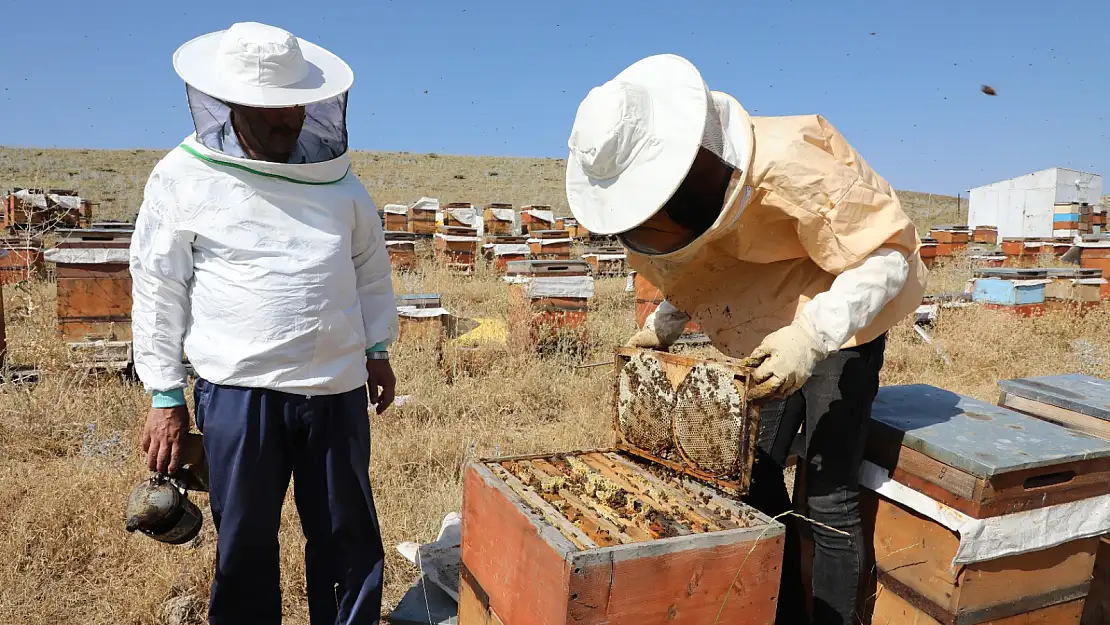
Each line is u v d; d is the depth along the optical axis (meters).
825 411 2.15
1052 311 8.47
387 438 4.28
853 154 2.02
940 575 2.09
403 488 3.63
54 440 4.13
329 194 2.13
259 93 1.88
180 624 2.60
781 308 2.14
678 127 1.70
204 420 2.09
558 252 13.41
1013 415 2.44
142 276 2.03
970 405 2.56
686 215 1.77
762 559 1.75
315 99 1.94
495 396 5.11
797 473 2.53
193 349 2.06
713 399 1.88
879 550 2.33
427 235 15.48
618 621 1.60
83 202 15.36
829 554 2.20
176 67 1.88
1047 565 2.18
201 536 3.12
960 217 40.56
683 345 6.29
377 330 2.44
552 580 1.60
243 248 2.00
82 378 4.68
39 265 8.80
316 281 2.08
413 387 5.18
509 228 19.20
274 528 2.19
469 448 4.08
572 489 1.99
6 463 3.75
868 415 2.17
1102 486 2.15
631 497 1.91
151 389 2.09
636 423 2.20
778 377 1.75
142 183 34.81
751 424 1.80
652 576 1.62
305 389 2.11
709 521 1.80
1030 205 28.52
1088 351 7.03
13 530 2.98
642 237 1.91
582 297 6.25
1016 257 16.53
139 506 2.15
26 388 4.46
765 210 1.89
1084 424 2.70
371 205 2.33
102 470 3.58
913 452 2.17
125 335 5.05
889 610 2.29
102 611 2.61
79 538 3.01
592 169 1.82
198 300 2.06
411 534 3.24
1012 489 2.00
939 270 14.49
